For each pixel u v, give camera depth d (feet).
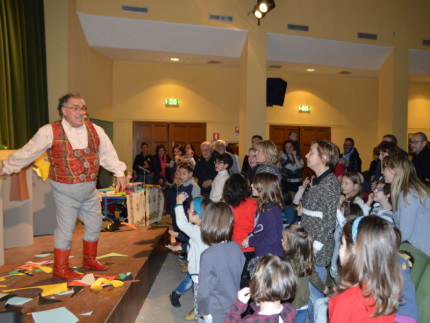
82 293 7.13
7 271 8.66
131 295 7.79
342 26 22.81
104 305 6.53
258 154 9.95
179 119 27.12
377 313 3.71
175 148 22.33
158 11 20.10
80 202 8.09
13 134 14.99
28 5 16.40
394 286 3.73
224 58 23.77
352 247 4.10
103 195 15.35
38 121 16.75
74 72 19.04
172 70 26.96
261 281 4.52
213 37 21.44
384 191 7.92
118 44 21.29
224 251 6.03
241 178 8.38
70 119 7.63
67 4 18.08
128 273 8.44
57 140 7.54
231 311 4.87
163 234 13.10
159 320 8.46
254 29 21.35
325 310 5.94
